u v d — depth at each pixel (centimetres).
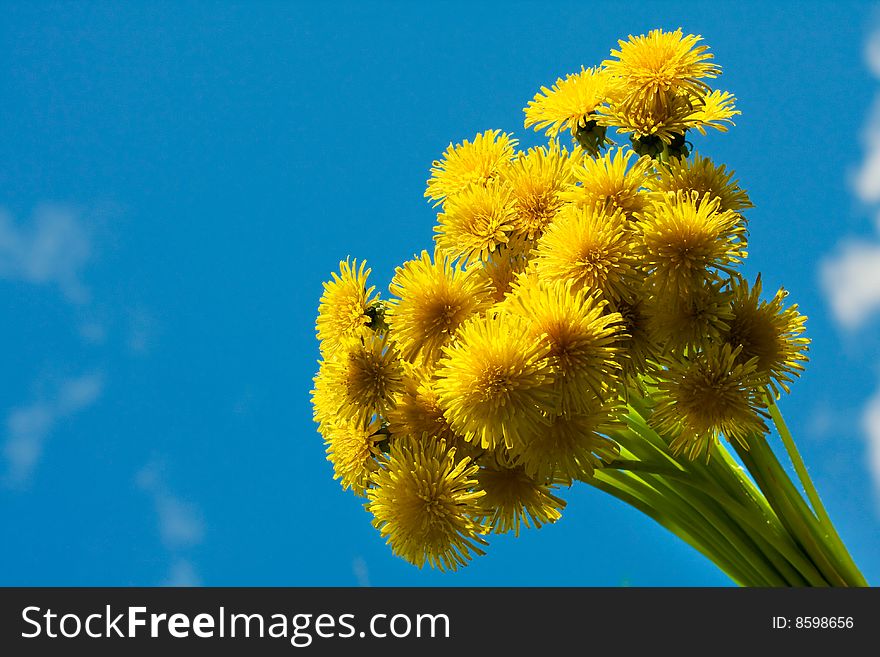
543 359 97
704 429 100
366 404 102
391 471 100
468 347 97
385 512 100
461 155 105
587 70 104
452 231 103
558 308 98
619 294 99
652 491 107
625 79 103
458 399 97
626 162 101
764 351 101
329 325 103
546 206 102
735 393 99
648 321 99
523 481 101
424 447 100
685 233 99
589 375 97
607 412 99
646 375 102
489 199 102
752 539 106
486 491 101
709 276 99
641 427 106
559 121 104
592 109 104
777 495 104
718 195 102
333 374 102
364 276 103
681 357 100
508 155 104
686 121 102
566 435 99
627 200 100
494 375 97
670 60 102
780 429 106
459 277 101
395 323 101
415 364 102
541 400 97
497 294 102
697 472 105
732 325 101
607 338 97
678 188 102
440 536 99
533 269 100
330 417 104
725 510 106
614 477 107
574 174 102
